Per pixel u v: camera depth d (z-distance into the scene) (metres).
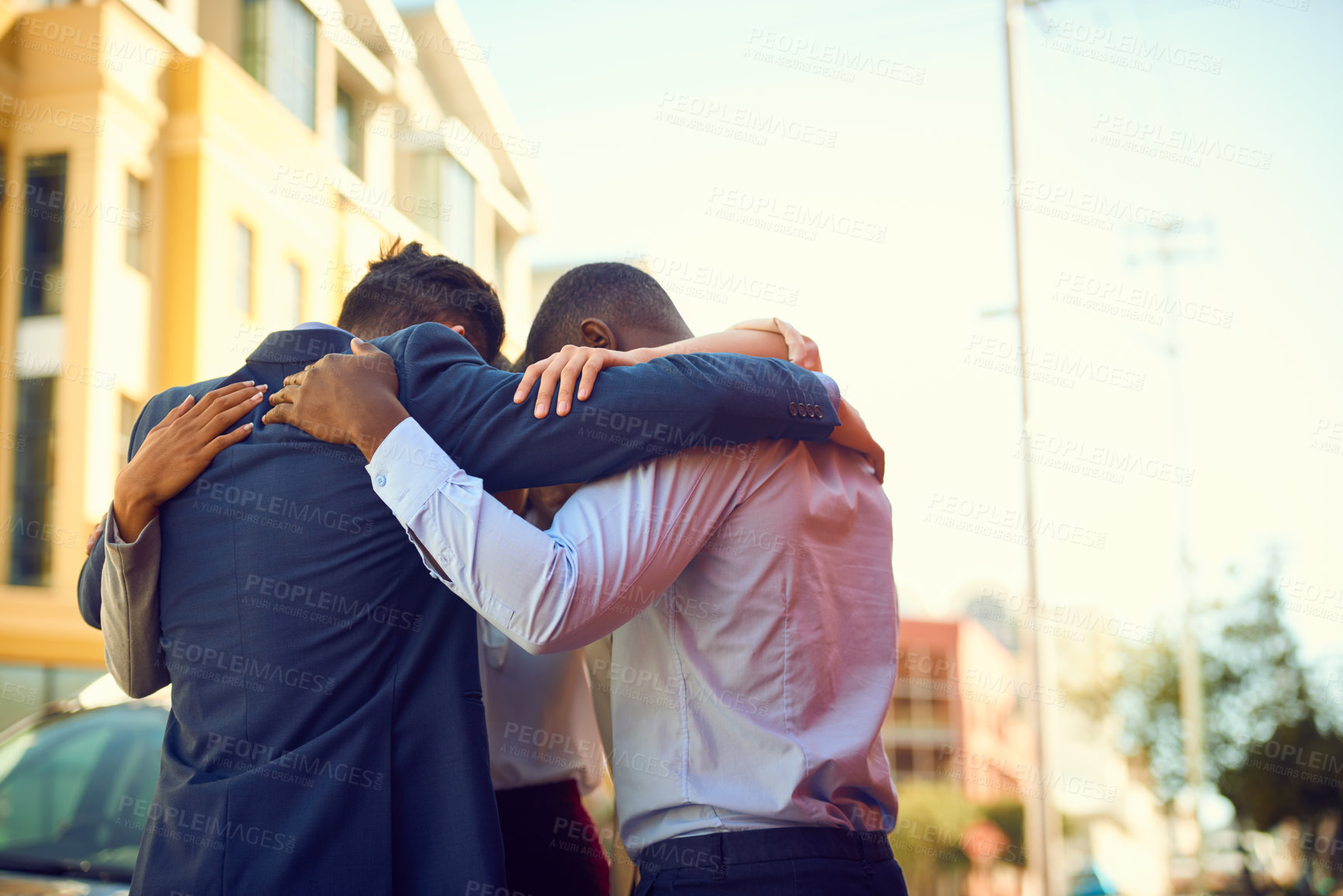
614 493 1.49
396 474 1.40
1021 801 28.16
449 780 1.42
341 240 18.11
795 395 1.58
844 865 1.48
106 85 14.19
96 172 14.09
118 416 14.38
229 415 1.50
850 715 1.57
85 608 1.63
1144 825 30.05
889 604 1.70
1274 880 23.03
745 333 1.80
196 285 14.99
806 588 1.56
